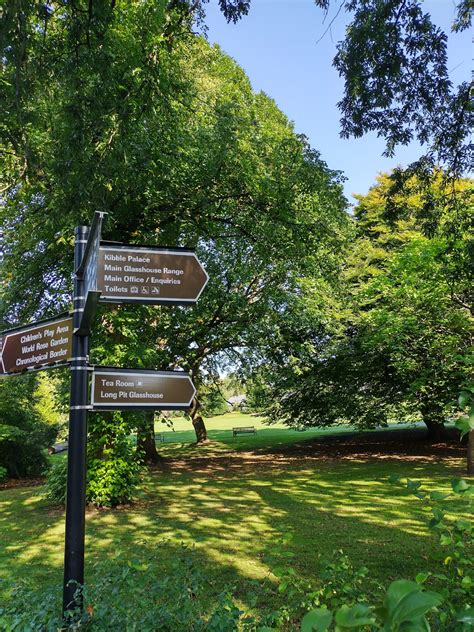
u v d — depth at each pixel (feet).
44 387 58.08
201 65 42.16
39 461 53.42
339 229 40.42
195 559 18.61
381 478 39.50
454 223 24.41
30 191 25.12
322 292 54.19
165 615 7.47
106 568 13.71
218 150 31.50
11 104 15.96
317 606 8.16
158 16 19.80
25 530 25.00
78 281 9.87
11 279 33.30
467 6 18.95
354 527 23.80
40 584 16.30
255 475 43.91
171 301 10.16
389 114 21.12
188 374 10.40
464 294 36.52
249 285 54.29
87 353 9.80
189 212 34.76
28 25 15.33
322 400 64.64
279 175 34.27
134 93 18.40
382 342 43.86
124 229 32.14
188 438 92.73
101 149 16.97
